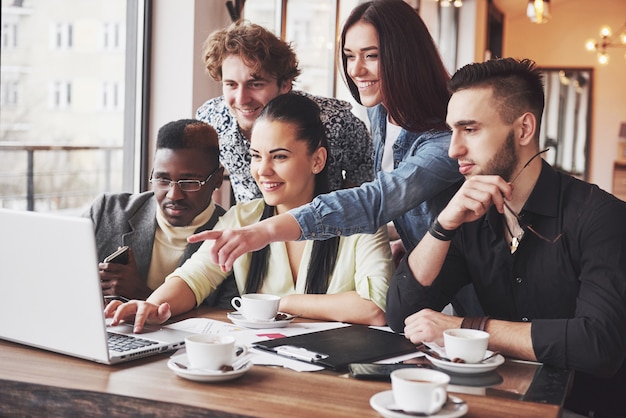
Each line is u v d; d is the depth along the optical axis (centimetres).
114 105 361
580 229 187
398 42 230
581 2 1176
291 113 216
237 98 263
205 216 240
